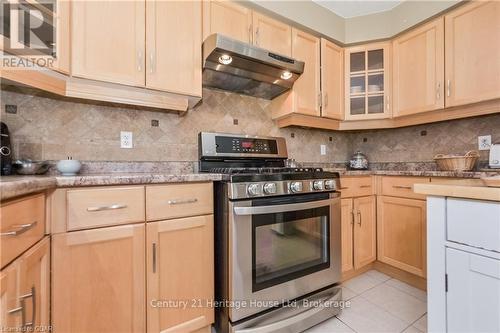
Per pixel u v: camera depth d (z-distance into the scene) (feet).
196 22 4.97
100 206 3.28
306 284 4.64
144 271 3.57
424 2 6.17
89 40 3.98
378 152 8.43
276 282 4.28
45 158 4.34
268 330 4.02
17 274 2.35
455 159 5.67
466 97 5.55
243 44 4.92
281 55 5.41
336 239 5.10
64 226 3.08
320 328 4.54
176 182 3.84
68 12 3.81
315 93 6.80
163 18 4.63
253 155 6.23
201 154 5.66
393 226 6.35
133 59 4.33
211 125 6.18
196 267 4.00
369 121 7.38
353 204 6.35
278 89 6.52
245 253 3.99
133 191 3.51
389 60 7.04
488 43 5.24
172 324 3.79
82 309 3.18
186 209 3.93
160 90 4.59
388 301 5.41
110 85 4.25
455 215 2.60
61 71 3.72
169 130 5.59
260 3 5.75
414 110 6.50
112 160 4.95
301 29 6.63
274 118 7.12
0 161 3.65
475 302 2.45
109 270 3.34
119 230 3.39
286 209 4.30
